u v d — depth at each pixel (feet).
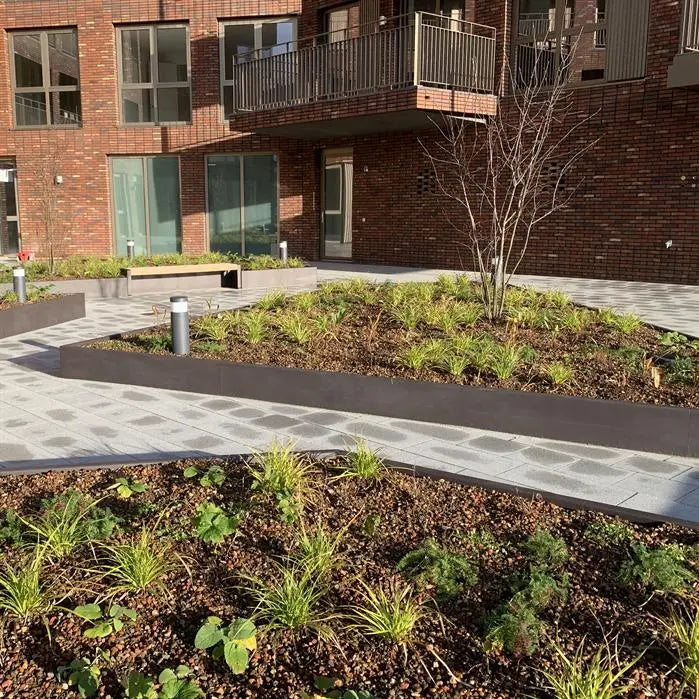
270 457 13.39
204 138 66.13
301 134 60.64
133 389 22.86
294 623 8.93
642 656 8.50
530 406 18.26
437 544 10.81
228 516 11.74
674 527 11.43
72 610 9.23
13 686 8.00
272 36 63.72
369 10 57.11
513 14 50.39
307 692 7.93
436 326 26.17
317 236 65.67
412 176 57.72
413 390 19.52
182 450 17.35
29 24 67.05
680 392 18.58
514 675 8.23
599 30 46.91
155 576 9.91
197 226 67.77
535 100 48.26
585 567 10.39
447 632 9.00
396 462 13.98
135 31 66.28
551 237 50.60
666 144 44.78
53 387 23.11
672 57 43.70
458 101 48.03
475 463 16.49
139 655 8.52
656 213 45.80
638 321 26.81
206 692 7.93
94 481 13.55
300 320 25.63
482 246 52.95
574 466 16.33
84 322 34.76
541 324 26.27
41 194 62.95
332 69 52.54
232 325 26.18
